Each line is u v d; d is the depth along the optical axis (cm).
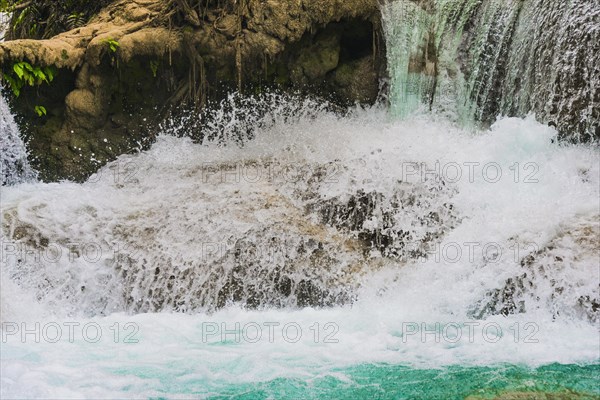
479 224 709
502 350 578
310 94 941
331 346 598
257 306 725
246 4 904
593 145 827
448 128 895
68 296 720
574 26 832
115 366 556
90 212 762
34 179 935
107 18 974
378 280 716
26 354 580
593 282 638
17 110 937
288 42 902
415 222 745
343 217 762
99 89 924
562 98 837
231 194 777
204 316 700
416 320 657
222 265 732
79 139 934
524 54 880
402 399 497
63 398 493
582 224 677
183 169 853
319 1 897
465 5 926
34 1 1116
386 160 789
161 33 909
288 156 837
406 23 925
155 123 944
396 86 927
